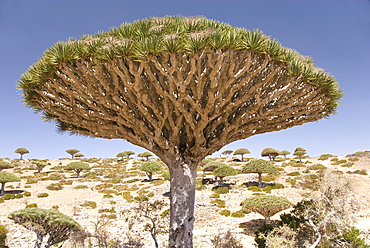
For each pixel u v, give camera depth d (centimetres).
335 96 662
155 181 3266
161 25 533
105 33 599
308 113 709
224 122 653
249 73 528
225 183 2900
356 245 850
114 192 2842
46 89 609
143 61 484
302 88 608
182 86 511
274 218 1717
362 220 1440
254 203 1519
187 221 608
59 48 532
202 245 1148
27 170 4300
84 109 618
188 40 475
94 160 5678
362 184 2383
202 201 2233
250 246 1155
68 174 4153
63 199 2494
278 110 611
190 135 640
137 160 5734
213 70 492
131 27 543
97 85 562
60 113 651
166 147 630
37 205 2231
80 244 841
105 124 649
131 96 555
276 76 624
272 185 2648
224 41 472
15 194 2616
